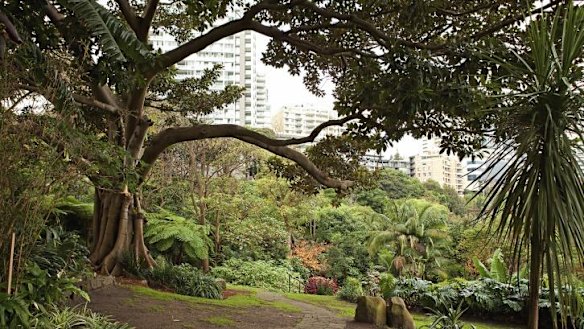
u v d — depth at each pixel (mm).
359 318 7336
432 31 6242
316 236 21109
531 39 2783
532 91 2682
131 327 5141
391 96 4926
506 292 8648
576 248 2424
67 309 4375
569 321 4867
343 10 6281
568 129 2574
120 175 4863
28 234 3514
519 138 2695
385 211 22609
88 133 4395
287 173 8953
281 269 16219
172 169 15266
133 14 7465
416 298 9570
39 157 3457
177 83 10227
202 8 5398
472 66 4797
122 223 9023
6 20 3613
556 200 2467
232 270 15367
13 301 3240
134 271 8852
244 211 16922
